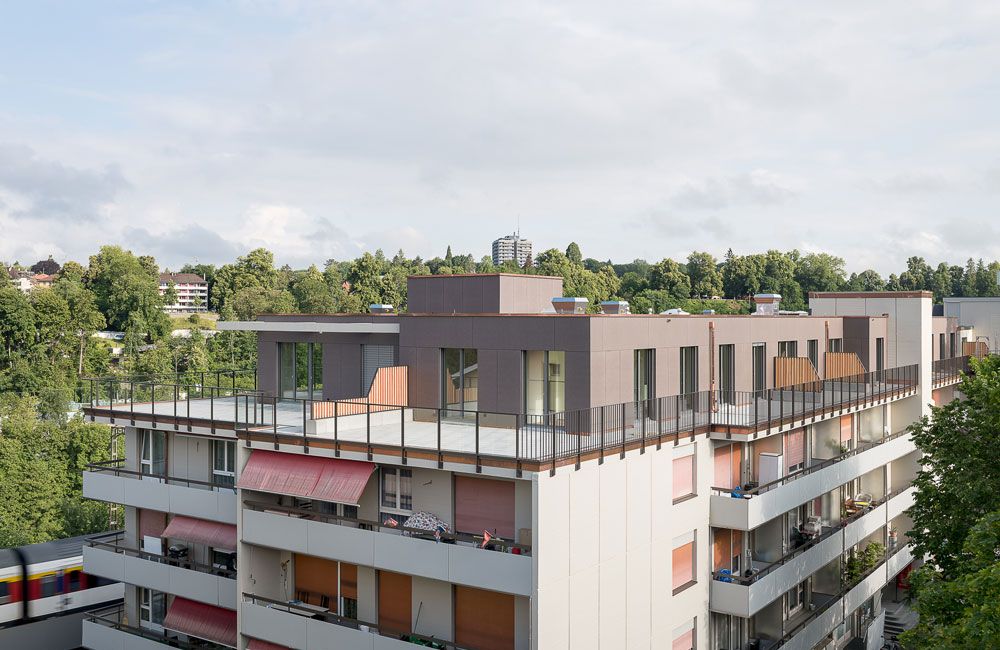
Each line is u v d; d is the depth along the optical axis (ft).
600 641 67.00
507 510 67.21
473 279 94.68
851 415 116.37
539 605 60.39
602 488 67.51
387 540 68.80
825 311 141.38
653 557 74.13
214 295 556.10
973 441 80.64
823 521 108.17
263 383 101.71
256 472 76.89
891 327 134.92
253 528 77.20
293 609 75.00
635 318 81.66
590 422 67.51
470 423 82.17
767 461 89.81
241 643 78.18
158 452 95.40
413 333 86.33
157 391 100.27
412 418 85.51
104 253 499.51
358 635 69.67
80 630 112.16
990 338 195.31
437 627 70.49
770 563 91.66
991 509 76.43
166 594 95.04
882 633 116.06
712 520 82.84
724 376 98.94
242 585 78.18
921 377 131.64
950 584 63.52
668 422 77.30
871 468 112.78
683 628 78.89
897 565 122.83
